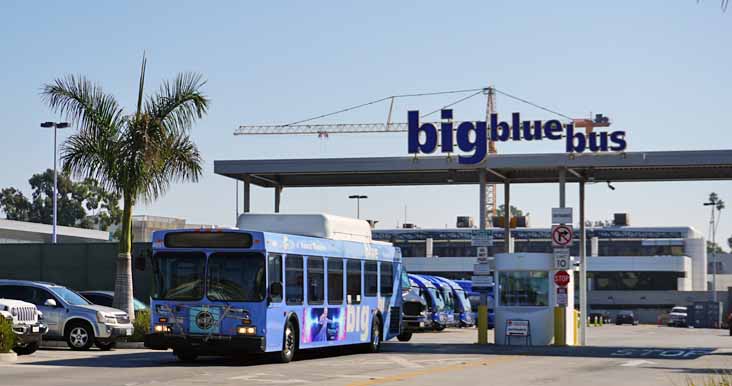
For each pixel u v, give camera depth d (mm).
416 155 39438
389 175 44406
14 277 50406
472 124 38750
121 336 32469
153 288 25344
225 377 20875
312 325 27453
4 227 82062
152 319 25203
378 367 24609
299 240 26906
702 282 125062
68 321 31938
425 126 39188
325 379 20734
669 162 37844
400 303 34469
